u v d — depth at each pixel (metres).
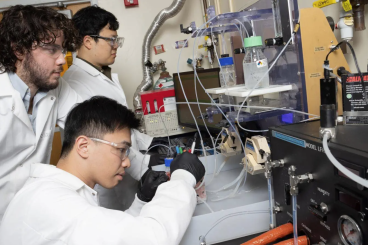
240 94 0.99
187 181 0.92
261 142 0.94
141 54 2.70
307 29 1.02
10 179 1.19
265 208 0.93
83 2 2.63
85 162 0.84
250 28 1.23
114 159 0.84
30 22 0.98
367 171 0.51
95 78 1.75
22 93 1.14
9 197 1.20
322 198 0.65
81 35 1.65
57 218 0.68
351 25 1.09
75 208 0.69
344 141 0.62
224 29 1.32
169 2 2.67
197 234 0.89
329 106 0.65
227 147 1.22
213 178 1.29
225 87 1.22
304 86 1.04
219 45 2.24
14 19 0.98
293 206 0.72
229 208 0.95
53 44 1.02
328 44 1.04
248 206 0.92
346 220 0.58
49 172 0.83
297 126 0.84
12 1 2.51
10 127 1.11
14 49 1.03
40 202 0.71
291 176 0.70
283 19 1.06
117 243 0.65
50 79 1.08
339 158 0.57
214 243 0.91
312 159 0.67
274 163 0.80
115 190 1.71
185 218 0.77
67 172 0.83
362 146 0.57
